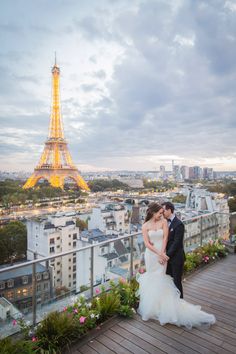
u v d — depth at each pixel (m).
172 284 4.43
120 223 41.28
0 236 42.28
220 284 5.82
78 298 4.45
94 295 4.87
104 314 4.34
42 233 32.34
